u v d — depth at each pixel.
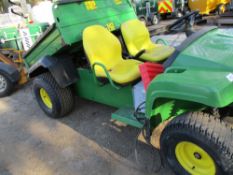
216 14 9.60
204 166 1.84
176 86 1.68
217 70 1.76
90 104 3.65
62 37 2.77
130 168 2.35
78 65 3.32
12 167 2.61
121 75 2.69
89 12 3.10
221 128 1.65
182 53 1.98
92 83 3.08
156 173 2.25
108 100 3.02
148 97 1.90
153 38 4.61
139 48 3.59
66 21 2.81
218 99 1.50
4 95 4.39
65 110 3.31
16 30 4.56
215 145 1.61
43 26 4.32
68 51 3.19
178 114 1.99
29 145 2.93
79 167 2.46
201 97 1.57
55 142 2.91
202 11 9.74
